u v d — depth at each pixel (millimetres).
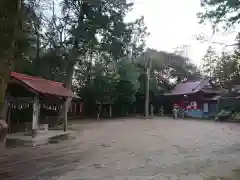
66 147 10398
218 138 13039
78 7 20812
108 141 12070
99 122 23375
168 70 42250
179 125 20391
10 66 3785
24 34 14242
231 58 17406
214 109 31125
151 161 7828
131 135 14273
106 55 24078
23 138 10945
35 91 10898
